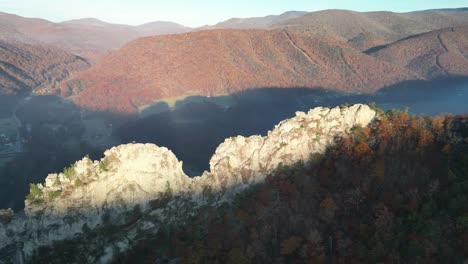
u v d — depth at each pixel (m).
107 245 91.31
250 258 87.81
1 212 86.94
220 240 93.12
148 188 97.62
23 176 197.75
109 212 93.25
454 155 101.25
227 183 106.62
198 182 104.81
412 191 91.31
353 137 111.94
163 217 98.50
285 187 104.12
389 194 93.69
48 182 90.50
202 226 97.94
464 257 75.25
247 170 108.50
